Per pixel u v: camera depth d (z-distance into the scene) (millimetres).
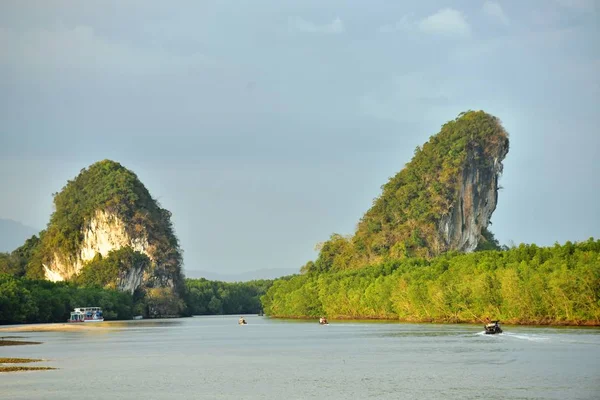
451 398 81312
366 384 92375
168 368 112125
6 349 150625
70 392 89125
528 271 184125
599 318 165750
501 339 144125
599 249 192125
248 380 97750
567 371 97250
